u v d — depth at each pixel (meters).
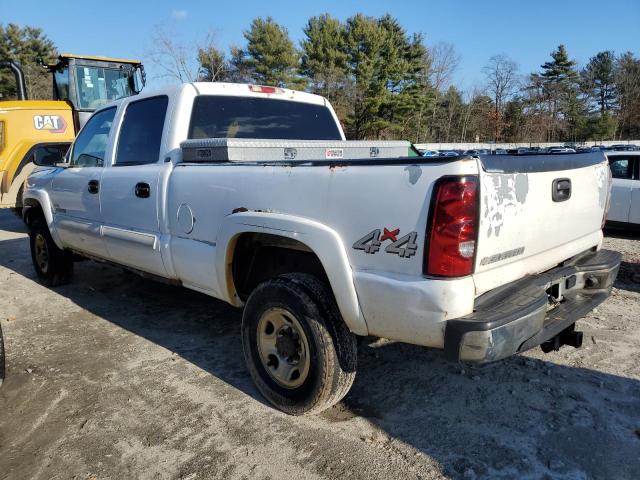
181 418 3.25
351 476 2.67
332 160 2.87
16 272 7.10
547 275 3.04
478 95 65.06
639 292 5.73
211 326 4.83
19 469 2.80
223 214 3.48
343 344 2.97
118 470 2.78
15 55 52.28
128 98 4.70
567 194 3.12
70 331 4.79
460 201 2.38
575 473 2.67
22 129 10.20
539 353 4.05
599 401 3.34
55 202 5.59
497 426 3.09
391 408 3.31
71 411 3.37
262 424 3.16
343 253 2.78
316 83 51.66
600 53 79.69
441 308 2.45
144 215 4.20
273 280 3.20
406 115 54.44
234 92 4.49
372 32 51.78
